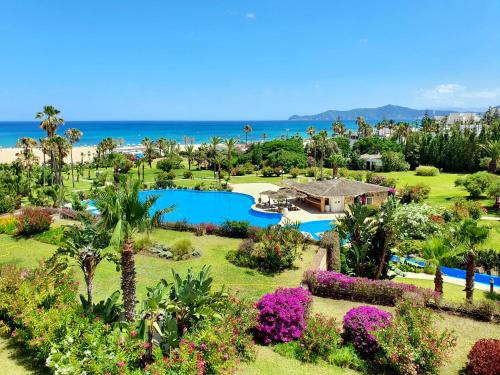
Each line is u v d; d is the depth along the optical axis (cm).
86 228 1369
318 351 1183
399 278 2277
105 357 977
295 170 7131
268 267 2048
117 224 1169
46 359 1003
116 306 1270
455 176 6931
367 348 1166
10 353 1128
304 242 2372
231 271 2014
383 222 1959
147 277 1927
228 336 1089
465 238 1742
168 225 2828
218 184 5884
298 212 4272
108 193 1215
